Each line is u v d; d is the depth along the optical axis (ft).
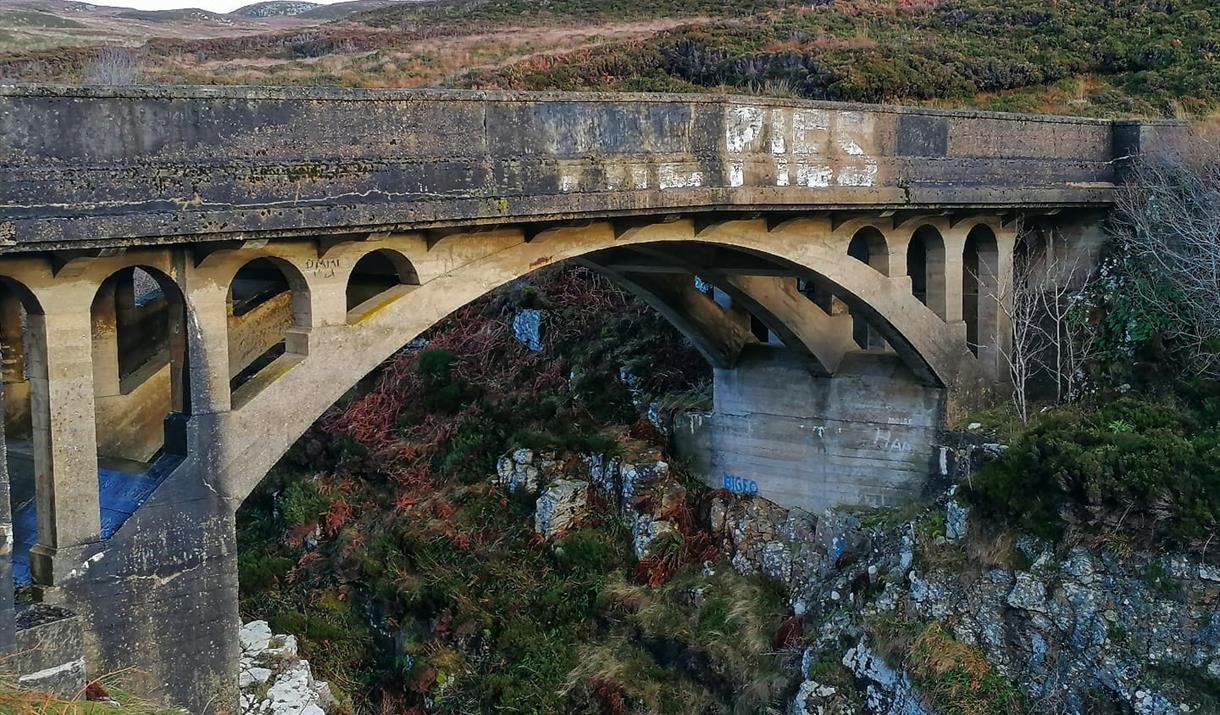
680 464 53.36
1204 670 35.83
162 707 25.12
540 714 44.01
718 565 49.65
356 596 52.01
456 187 29.14
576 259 44.16
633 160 33.37
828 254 40.91
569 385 59.98
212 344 26.43
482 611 48.42
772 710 43.04
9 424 31.76
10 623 22.91
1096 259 50.24
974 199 43.65
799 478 50.49
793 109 37.93
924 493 47.26
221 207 24.81
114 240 23.09
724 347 51.29
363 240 28.35
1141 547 38.14
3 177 21.88
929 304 46.62
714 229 37.04
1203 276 45.37
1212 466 37.88
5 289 31.30
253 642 37.93
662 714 44.14
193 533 26.37
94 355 29.73
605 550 50.31
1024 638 39.47
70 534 24.58
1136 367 46.34
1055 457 40.22
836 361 48.88
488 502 54.24
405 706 46.26
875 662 41.39
